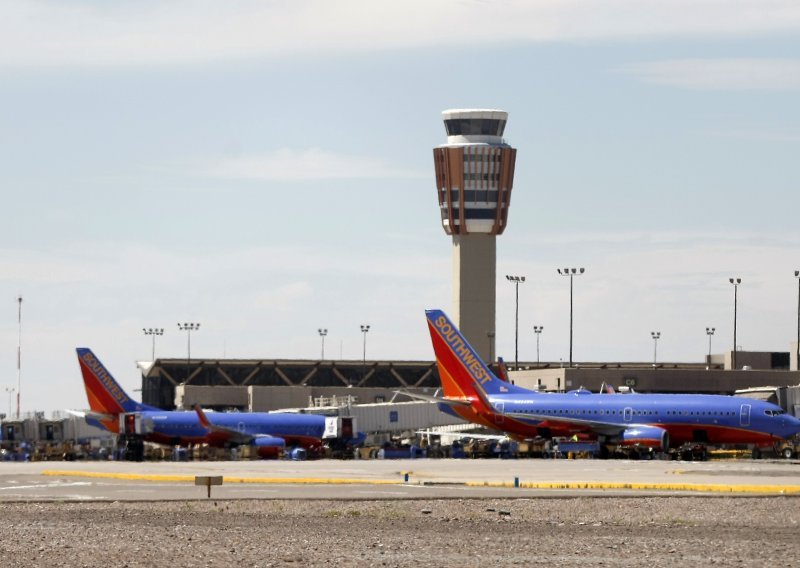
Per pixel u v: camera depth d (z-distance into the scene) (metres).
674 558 62.38
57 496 102.69
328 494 104.62
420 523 80.00
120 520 81.50
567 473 138.12
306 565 59.38
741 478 126.56
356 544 67.88
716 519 83.19
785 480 122.69
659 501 97.44
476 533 73.88
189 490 110.56
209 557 62.22
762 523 80.56
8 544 67.75
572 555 63.50
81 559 61.47
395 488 113.56
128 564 59.59
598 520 82.31
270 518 83.06
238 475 135.50
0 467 161.62
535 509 90.25
